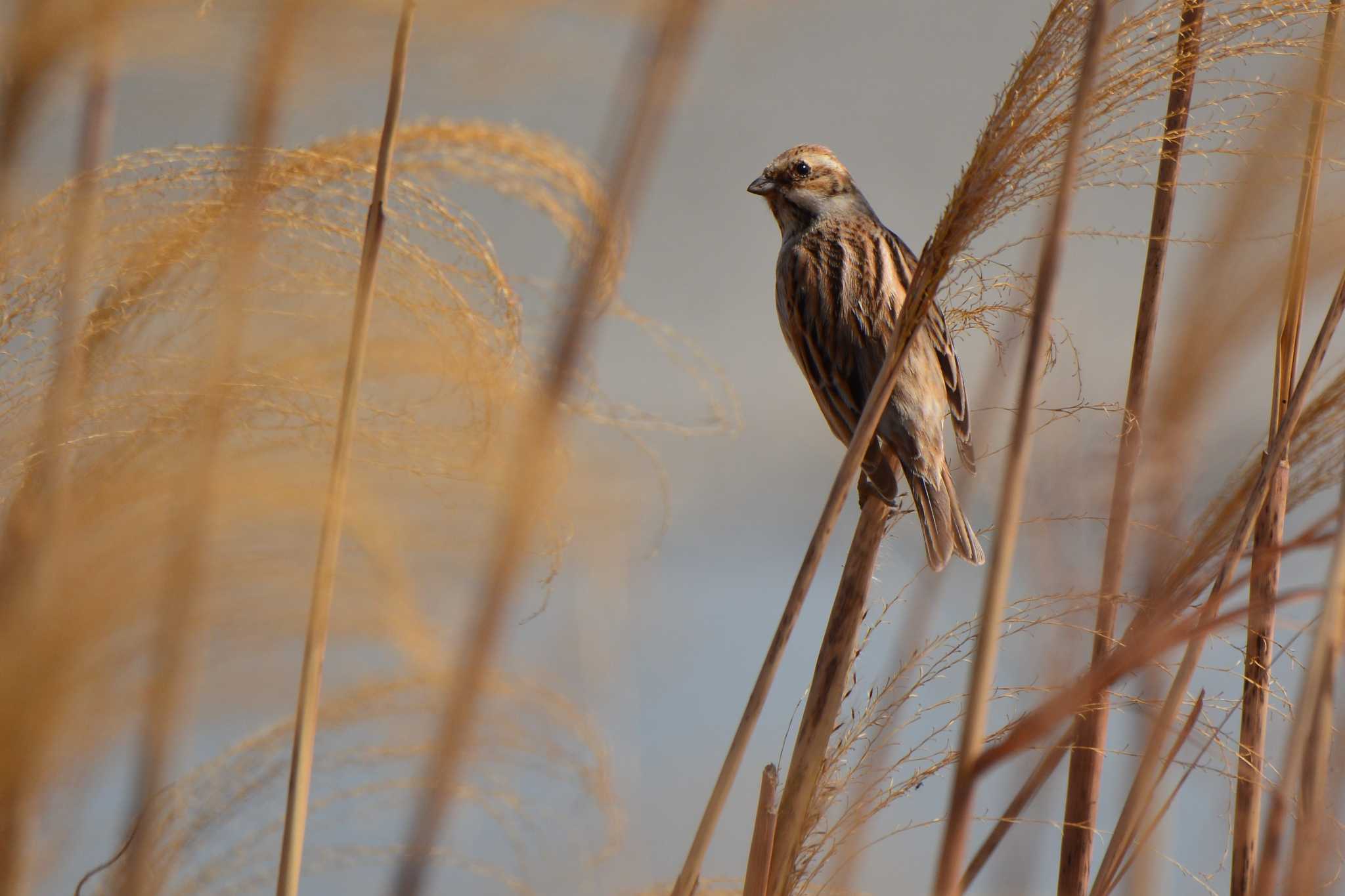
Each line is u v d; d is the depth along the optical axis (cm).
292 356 331
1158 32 370
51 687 250
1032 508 424
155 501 274
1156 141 379
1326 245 424
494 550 291
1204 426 428
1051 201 373
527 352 358
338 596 294
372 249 348
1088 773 483
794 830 418
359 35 248
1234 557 427
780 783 443
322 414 334
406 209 374
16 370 329
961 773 317
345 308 349
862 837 418
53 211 327
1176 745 442
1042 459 432
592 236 291
